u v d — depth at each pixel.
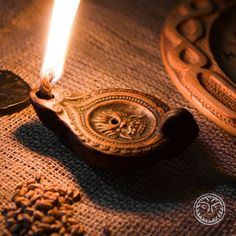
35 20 0.62
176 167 0.50
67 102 0.49
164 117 0.47
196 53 0.56
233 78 0.55
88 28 0.61
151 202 0.47
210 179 0.49
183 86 0.55
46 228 0.44
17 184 0.47
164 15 0.64
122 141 0.47
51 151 0.50
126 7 0.65
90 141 0.46
